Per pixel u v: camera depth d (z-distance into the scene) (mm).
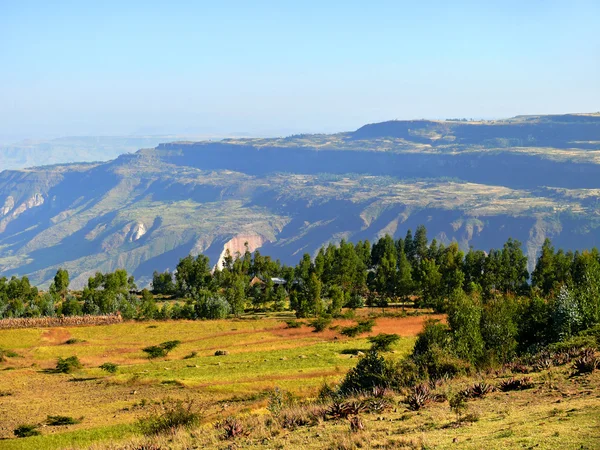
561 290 54375
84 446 39688
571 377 33969
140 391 59375
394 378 41312
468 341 47188
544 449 19484
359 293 162000
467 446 21172
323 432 27859
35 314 132500
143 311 133000
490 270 148250
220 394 55594
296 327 108875
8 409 53031
